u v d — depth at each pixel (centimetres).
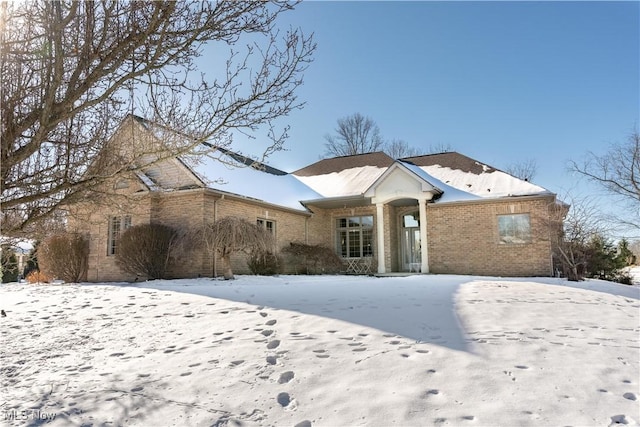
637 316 721
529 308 744
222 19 419
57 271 1703
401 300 809
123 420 396
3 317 872
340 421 360
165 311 813
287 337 581
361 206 2195
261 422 373
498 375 426
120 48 396
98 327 743
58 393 466
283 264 1922
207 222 1582
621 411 356
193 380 467
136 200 708
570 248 1548
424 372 438
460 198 1875
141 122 523
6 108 385
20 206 529
